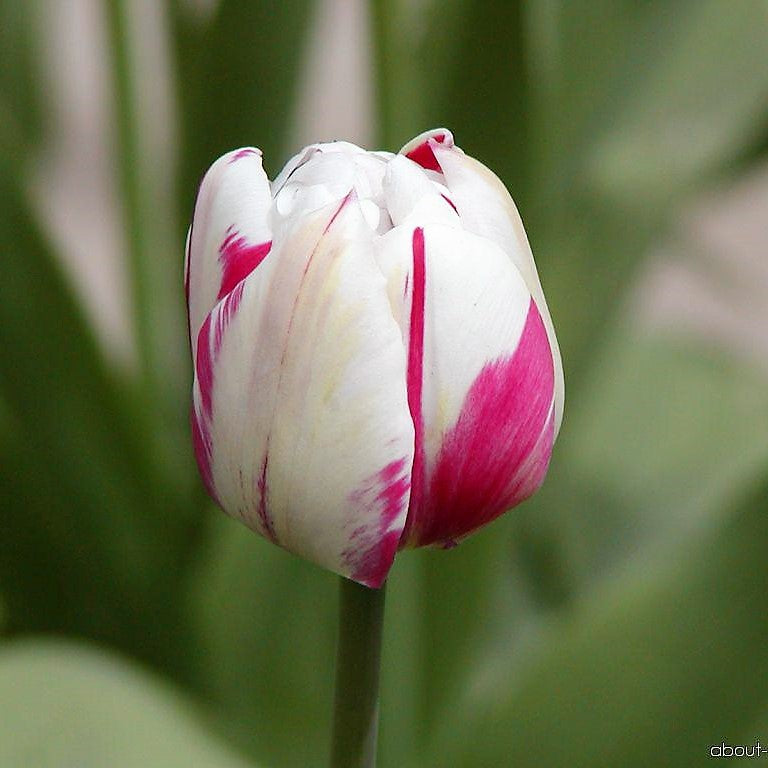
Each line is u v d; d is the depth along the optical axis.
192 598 0.90
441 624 0.88
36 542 0.91
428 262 0.67
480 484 0.69
